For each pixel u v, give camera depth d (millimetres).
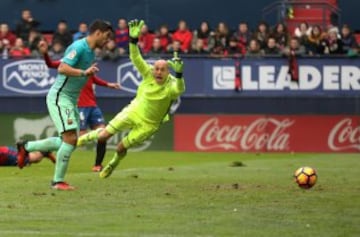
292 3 88875
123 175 51094
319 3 88375
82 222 32844
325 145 80875
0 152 57094
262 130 80500
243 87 80500
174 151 79375
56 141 46750
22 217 33781
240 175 52312
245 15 91562
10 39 82938
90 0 91188
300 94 80562
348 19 91188
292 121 80688
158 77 46031
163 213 35188
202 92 80312
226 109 80500
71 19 90562
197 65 80312
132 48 46250
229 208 36656
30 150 47219
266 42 81500
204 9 91500
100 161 56156
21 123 80062
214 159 70062
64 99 42469
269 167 59594
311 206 37531
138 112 46188
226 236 30234
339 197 40531
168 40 82250
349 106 80750
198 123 80375
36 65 79875
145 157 71375
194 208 36562
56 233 30422
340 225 32781
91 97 59344
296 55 80375
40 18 90500
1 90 80062
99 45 42562
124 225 32281
